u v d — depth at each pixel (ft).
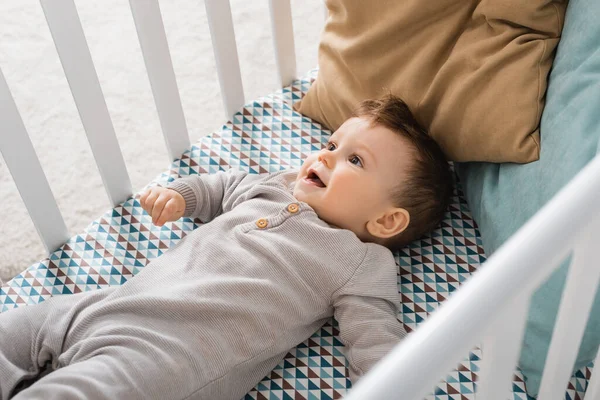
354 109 3.80
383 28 3.60
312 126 4.13
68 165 5.33
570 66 3.13
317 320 3.24
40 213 3.47
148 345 2.86
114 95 5.82
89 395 2.67
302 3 6.55
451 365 1.47
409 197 3.37
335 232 3.26
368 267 3.21
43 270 3.54
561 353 2.24
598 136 2.86
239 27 6.33
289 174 3.65
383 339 3.05
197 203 3.59
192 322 3.00
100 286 3.50
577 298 2.02
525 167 3.19
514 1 3.20
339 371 3.13
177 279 3.18
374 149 3.38
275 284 3.12
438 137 3.53
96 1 6.66
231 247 3.27
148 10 3.35
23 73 5.99
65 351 3.03
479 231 3.59
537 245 1.61
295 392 3.07
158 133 5.55
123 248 3.62
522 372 3.08
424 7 3.46
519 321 1.70
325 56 3.96
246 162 3.96
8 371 2.91
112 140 3.56
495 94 3.26
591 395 2.77
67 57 3.18
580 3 3.15
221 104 5.75
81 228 4.97
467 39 3.41
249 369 3.01
